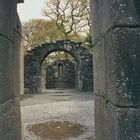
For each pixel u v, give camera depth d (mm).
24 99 16688
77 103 13961
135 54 2812
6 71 3570
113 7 2838
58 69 29703
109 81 3115
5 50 3533
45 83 27859
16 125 4312
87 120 9078
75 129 7793
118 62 2811
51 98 17141
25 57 21734
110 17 2906
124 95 2791
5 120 3449
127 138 2791
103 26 3389
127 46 2814
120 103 2797
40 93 21703
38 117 9891
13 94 4066
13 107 4043
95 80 4297
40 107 12656
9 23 3805
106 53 3258
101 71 3666
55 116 10016
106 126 3385
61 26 33812
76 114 10344
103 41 3449
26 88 21516
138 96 2793
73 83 29531
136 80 2803
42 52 21859
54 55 33000
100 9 3590
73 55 22484
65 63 29641
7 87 3615
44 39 35719
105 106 3416
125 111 2791
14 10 4262
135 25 2820
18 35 4715
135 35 2820
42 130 7754
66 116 9953
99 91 3885
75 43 22328
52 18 33688
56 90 25859
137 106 2797
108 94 3213
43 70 24625
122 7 2824
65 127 8078
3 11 3439
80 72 22344
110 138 3139
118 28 2820
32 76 21656
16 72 4398
